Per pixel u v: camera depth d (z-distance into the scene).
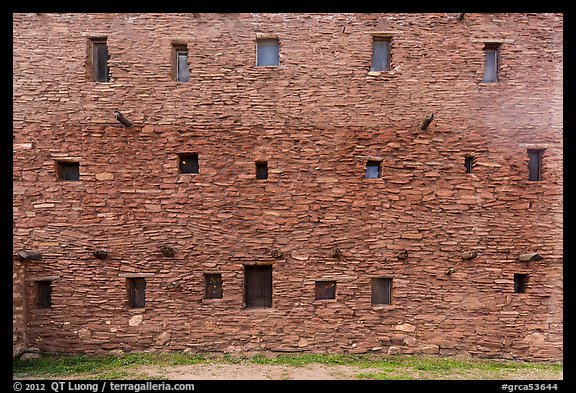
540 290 7.19
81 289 7.08
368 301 7.18
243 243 7.21
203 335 7.10
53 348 6.98
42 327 7.02
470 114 7.43
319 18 7.46
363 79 7.43
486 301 7.20
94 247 7.13
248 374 6.09
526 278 7.31
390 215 7.29
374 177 7.56
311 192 7.29
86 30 7.32
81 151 7.22
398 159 7.36
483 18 7.51
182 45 7.58
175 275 7.16
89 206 7.18
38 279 7.05
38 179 7.17
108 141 7.25
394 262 7.23
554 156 7.38
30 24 7.27
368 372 6.21
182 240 7.19
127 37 7.34
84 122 7.25
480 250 7.26
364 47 7.46
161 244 7.18
